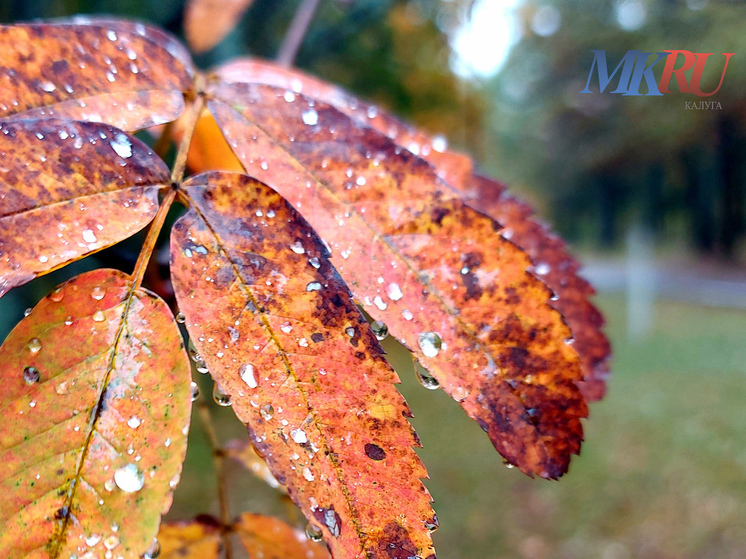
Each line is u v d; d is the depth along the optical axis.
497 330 0.09
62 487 0.08
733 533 0.72
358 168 0.10
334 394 0.09
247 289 0.09
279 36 0.53
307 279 0.09
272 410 0.09
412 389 1.25
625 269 3.27
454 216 0.10
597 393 0.13
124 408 0.08
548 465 0.09
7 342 0.08
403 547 0.09
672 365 1.38
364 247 0.10
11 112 0.09
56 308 0.08
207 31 0.19
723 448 0.93
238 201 0.09
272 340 0.09
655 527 0.76
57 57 0.10
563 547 0.74
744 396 1.13
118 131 0.09
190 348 0.09
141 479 0.08
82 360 0.08
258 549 0.12
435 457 0.97
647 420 1.07
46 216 0.09
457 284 0.10
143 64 0.10
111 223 0.09
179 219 0.09
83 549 0.08
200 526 0.12
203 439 0.84
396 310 0.09
